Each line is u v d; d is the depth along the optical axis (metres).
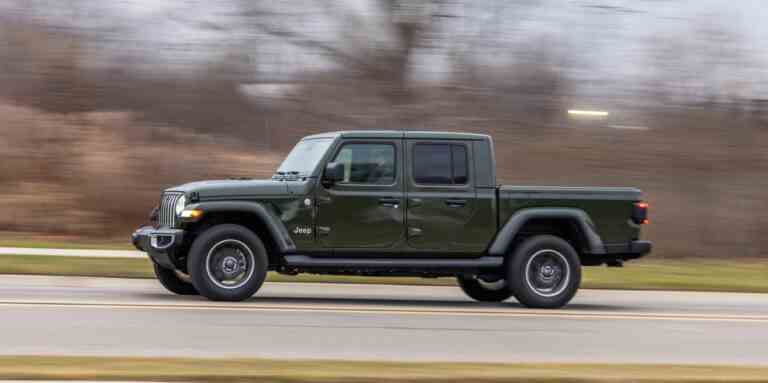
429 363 12.68
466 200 20.11
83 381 10.80
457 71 46.81
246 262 19.06
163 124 45.78
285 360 12.55
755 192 43.28
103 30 47.00
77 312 16.84
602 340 15.82
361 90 46.31
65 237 37.44
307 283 25.30
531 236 20.75
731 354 14.80
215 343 14.04
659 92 48.09
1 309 16.97
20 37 46.97
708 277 30.62
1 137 42.97
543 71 47.31
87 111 46.12
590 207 20.61
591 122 47.00
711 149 46.28
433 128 45.41
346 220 19.66
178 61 46.66
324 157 19.72
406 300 21.75
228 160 43.28
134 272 25.80
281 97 46.66
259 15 46.06
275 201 19.33
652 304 22.50
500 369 12.33
